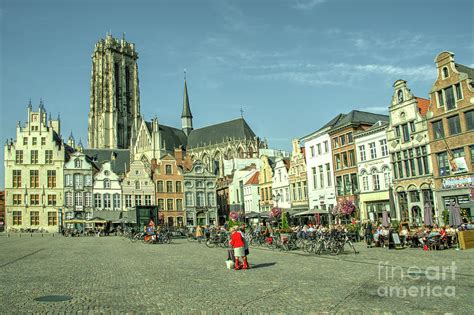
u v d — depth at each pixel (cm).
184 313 1348
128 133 17750
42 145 9894
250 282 1922
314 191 7350
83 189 9750
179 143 16000
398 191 5659
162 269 2452
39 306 1445
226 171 13012
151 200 9962
